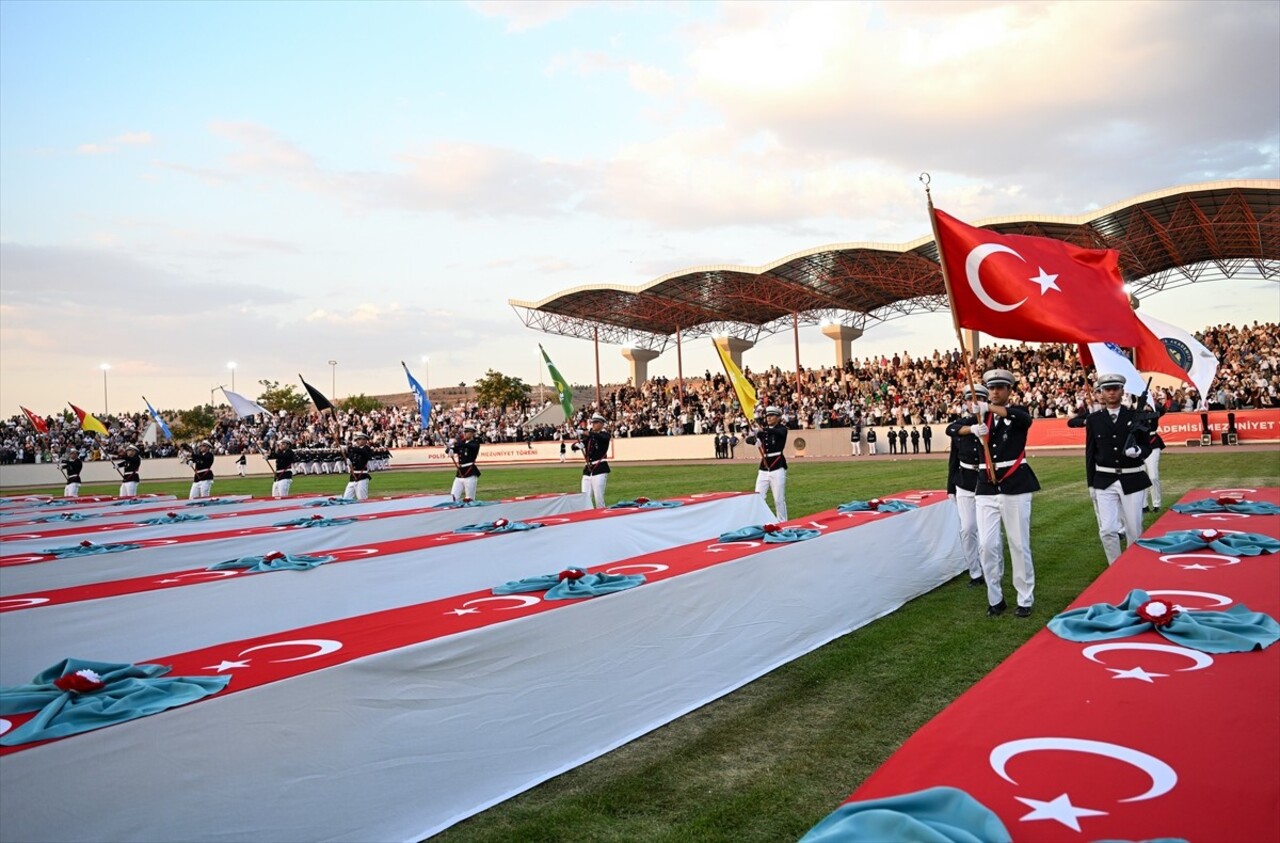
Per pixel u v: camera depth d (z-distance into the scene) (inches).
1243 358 1337.4
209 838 121.3
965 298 272.1
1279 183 991.0
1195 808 78.4
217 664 145.6
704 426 1696.6
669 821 144.6
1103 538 308.0
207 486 781.3
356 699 140.9
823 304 1715.1
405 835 143.9
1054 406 1298.0
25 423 2123.5
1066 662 128.0
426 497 579.2
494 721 161.3
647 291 1582.2
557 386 751.1
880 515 317.7
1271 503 332.8
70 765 109.5
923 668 223.0
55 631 221.6
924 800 79.0
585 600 185.6
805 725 187.5
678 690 202.4
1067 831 74.6
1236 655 127.0
